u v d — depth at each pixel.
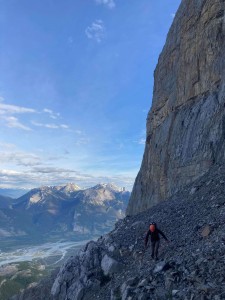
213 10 46.81
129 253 28.64
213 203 29.17
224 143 39.16
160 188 54.97
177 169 47.91
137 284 20.09
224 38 44.19
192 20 53.19
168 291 17.19
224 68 42.97
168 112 59.34
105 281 26.69
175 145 50.75
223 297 14.23
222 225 22.83
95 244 33.44
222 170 35.78
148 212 40.03
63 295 29.16
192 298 15.16
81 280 28.00
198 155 42.84
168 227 29.64
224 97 41.28
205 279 16.25
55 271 39.06
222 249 18.61
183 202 35.50
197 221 26.92
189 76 52.03
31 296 37.03
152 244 23.81
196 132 45.22
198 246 21.17
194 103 50.03
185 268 18.28
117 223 42.38
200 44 49.59
